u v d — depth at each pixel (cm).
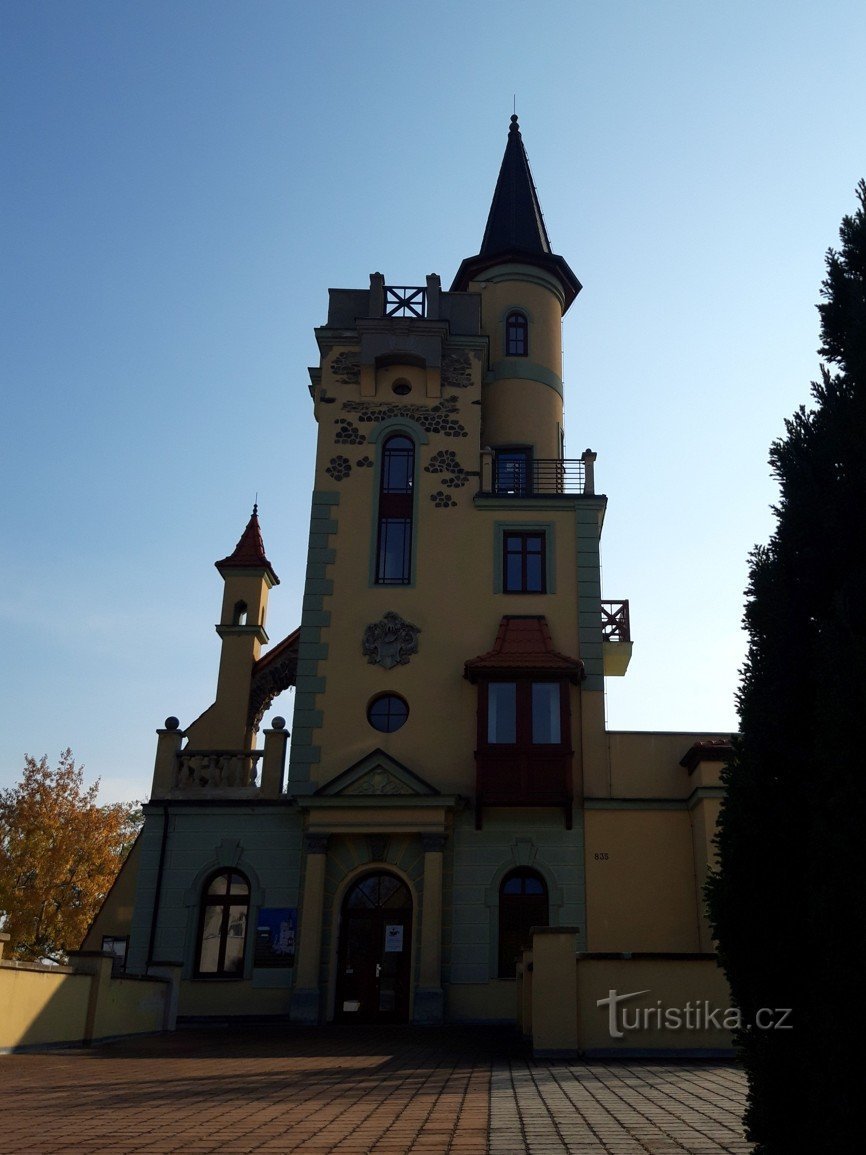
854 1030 544
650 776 2447
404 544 2709
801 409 728
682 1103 965
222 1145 750
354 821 2367
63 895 3725
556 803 2372
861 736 580
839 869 568
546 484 3000
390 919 2369
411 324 2827
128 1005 1823
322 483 2748
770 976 639
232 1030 2106
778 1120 606
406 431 2798
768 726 681
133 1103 969
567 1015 1422
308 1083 1138
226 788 2502
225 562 2997
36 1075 1188
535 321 3198
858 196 760
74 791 3900
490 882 2362
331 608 2622
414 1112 913
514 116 3722
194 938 2370
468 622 2606
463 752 2481
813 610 692
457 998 2278
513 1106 948
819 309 753
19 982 1427
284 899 2388
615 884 2352
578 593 2634
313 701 2538
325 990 2288
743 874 670
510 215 3394
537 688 2489
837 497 680
